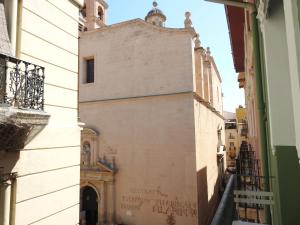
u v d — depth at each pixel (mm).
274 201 4223
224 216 20688
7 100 4559
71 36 7215
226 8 10508
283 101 4070
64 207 6516
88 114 21281
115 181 19578
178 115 18266
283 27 4051
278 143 4004
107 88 20875
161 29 19531
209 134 24188
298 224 3650
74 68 7281
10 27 5242
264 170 5539
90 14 23547
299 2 1638
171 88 18672
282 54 4090
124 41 20828
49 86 6273
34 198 5594
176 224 17344
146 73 19656
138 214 18562
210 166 23750
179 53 18828
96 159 20250
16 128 4496
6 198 4949
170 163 18109
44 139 5914
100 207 19531
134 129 19516
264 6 4012
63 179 6535
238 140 46844
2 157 4793
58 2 6750
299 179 3783
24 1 5625
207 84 26703
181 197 17500
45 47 6195
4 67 4391
